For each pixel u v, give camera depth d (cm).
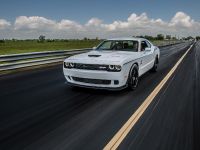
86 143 350
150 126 416
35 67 1228
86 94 629
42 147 338
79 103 550
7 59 1074
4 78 880
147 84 768
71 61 629
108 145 344
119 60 606
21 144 347
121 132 388
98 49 775
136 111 495
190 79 864
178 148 339
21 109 503
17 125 417
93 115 470
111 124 423
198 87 735
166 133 388
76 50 1773
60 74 995
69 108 513
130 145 345
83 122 432
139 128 407
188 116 470
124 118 454
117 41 792
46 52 1387
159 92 664
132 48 763
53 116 463
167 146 344
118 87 607
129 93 646
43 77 912
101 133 385
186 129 405
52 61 1448
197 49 3039
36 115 467
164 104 550
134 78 687
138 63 713
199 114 483
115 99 585
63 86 732
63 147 338
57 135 377
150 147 340
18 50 2923
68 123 427
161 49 3078
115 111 495
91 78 609
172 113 487
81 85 630
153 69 1003
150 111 498
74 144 347
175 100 586
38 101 564
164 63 1372
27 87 719
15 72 1037
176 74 973
